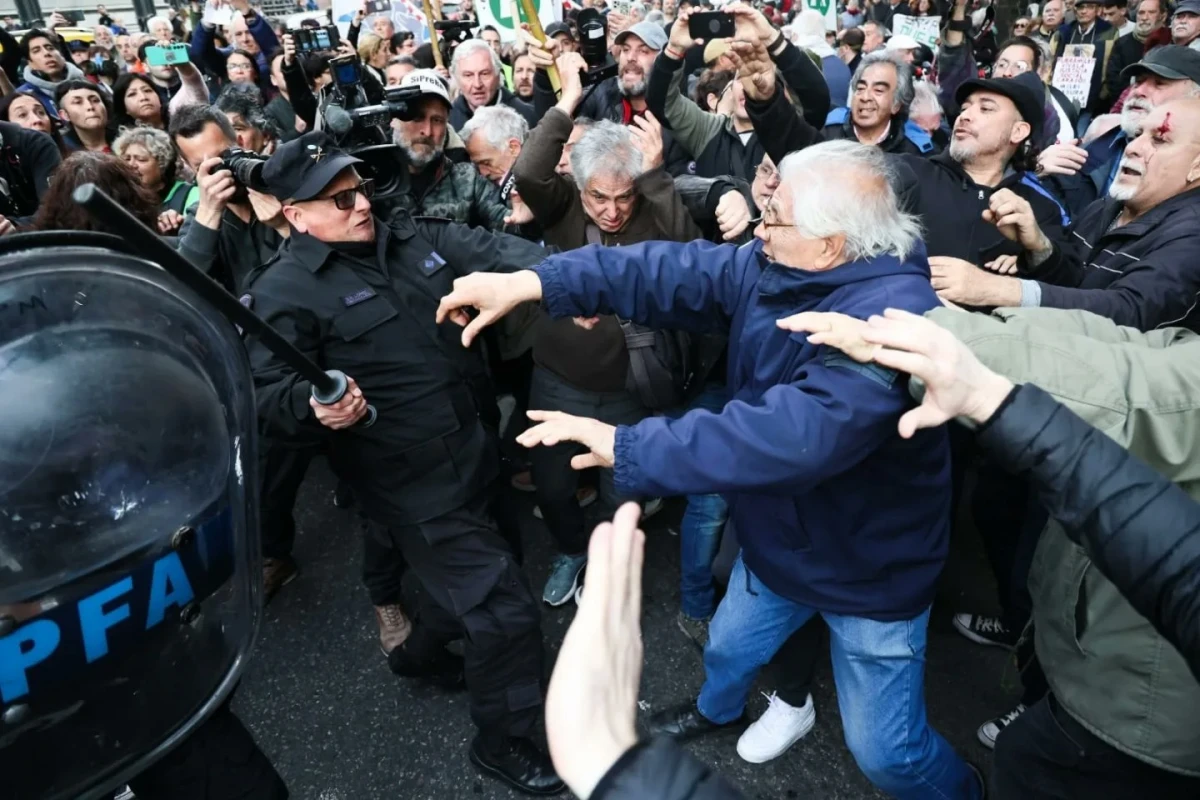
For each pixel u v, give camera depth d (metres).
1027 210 1.80
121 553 0.82
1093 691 1.15
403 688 2.25
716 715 1.95
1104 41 5.73
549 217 2.18
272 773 1.38
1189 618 0.73
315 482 3.25
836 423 1.12
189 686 0.95
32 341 0.75
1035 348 1.01
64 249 0.77
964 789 1.66
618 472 1.18
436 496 1.72
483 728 1.84
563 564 2.51
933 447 1.36
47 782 0.83
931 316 1.10
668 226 2.16
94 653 0.81
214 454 0.93
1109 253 1.88
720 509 2.20
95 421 0.79
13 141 3.22
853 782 1.94
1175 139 1.73
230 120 3.06
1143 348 1.02
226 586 0.98
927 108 3.28
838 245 1.25
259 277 1.64
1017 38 3.79
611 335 2.14
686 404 2.37
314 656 2.38
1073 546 1.15
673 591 2.55
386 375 1.65
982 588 2.48
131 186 2.14
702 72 3.69
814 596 1.52
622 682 0.63
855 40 5.96
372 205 1.81
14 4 16.41
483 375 1.87
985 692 2.18
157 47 4.73
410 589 2.43
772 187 2.12
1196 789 1.13
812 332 1.06
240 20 5.14
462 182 2.72
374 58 5.61
